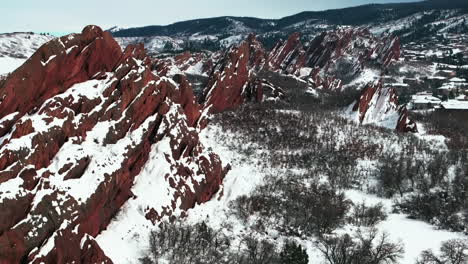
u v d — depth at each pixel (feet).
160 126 280.51
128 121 254.68
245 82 590.55
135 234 230.27
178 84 371.56
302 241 266.36
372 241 272.31
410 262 252.01
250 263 223.51
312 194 324.80
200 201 289.74
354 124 543.39
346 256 238.27
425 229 304.09
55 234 178.81
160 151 273.54
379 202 339.36
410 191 371.15
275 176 355.77
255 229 270.67
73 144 219.61
